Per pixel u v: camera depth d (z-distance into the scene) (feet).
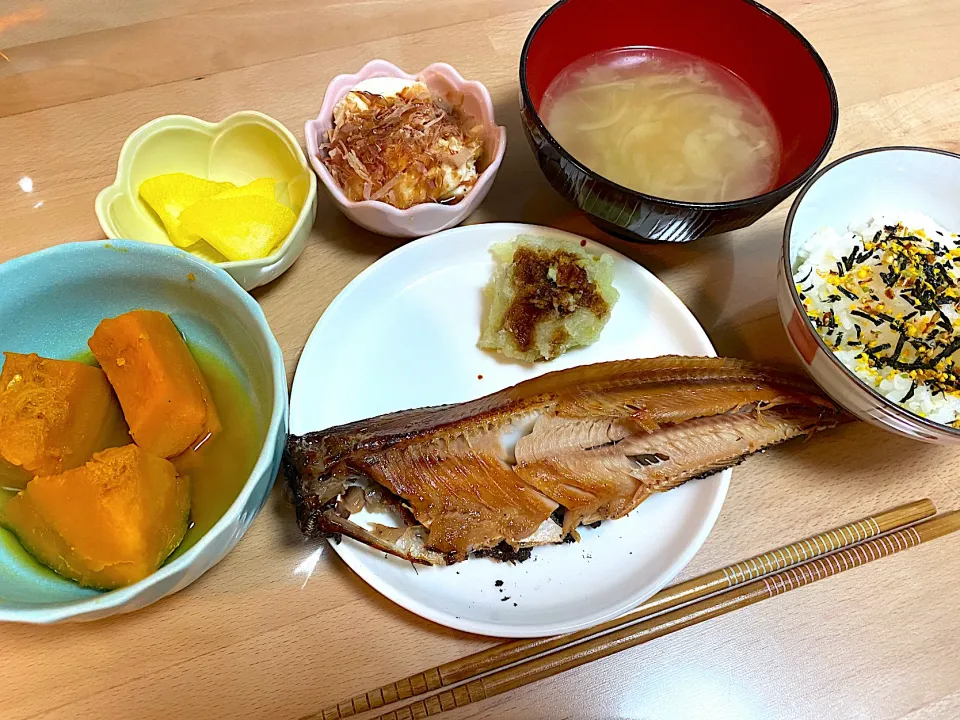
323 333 0.83
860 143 1.07
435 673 0.70
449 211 0.86
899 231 0.88
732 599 0.76
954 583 0.79
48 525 0.61
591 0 0.90
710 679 0.73
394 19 1.11
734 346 0.91
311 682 0.70
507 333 0.85
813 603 0.77
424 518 0.72
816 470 0.84
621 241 0.97
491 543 0.73
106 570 0.59
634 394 0.79
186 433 0.70
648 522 0.78
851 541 0.79
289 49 1.07
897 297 0.83
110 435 0.72
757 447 0.80
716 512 0.76
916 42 1.17
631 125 0.94
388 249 0.94
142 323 0.69
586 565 0.75
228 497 0.70
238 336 0.73
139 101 1.00
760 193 0.90
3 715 0.66
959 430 0.69
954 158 0.85
